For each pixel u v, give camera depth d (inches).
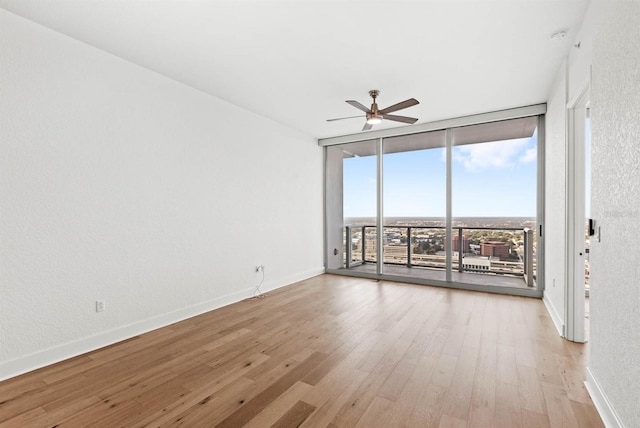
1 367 83.0
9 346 84.7
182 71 120.6
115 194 108.8
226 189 152.4
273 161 183.3
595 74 72.2
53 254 93.4
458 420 65.4
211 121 144.7
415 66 115.9
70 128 97.0
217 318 132.0
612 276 62.0
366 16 86.6
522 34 94.8
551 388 77.0
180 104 130.7
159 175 123.0
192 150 135.9
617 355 59.4
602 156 67.5
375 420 65.7
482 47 102.6
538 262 159.9
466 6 82.4
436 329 117.0
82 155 100.0
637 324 51.6
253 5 81.6
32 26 88.7
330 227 234.7
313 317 132.0
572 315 105.3
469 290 176.9
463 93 141.3
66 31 93.7
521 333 112.4
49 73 92.3
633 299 53.1
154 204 121.2
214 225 146.1
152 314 120.1
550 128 139.7
